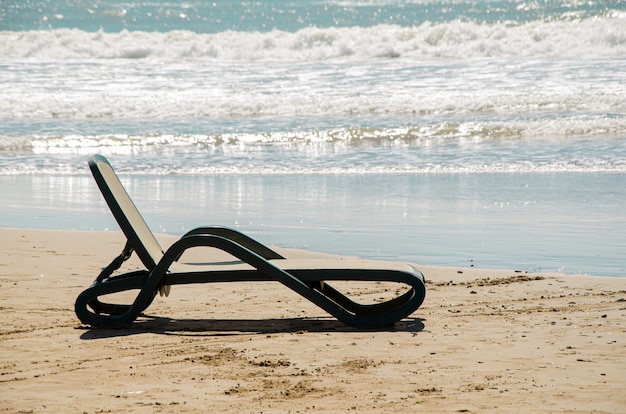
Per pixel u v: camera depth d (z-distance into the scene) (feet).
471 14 161.48
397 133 74.79
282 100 87.40
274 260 26.40
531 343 22.58
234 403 17.74
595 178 57.21
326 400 17.88
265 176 60.49
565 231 41.68
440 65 108.78
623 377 19.42
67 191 55.26
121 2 190.70
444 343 22.77
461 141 72.38
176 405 17.62
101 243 39.06
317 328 24.98
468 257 36.35
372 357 21.43
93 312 27.30
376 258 36.35
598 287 29.96
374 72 104.01
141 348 22.61
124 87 95.81
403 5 177.68
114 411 17.25
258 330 24.79
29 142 71.15
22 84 96.89
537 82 94.38
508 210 47.47
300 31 124.47
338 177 59.88
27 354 21.93
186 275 25.14
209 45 121.49
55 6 183.83
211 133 75.00
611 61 107.76
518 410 17.11
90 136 73.41
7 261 34.71
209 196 52.70
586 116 78.02
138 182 58.08
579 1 159.22
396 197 51.96
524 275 32.22
